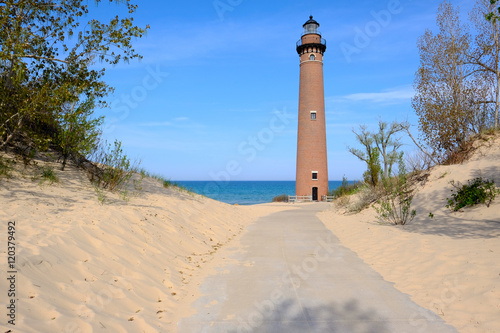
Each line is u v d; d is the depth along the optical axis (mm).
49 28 10625
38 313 3883
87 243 6410
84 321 4090
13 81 9969
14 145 11477
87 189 10695
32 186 9203
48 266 4957
